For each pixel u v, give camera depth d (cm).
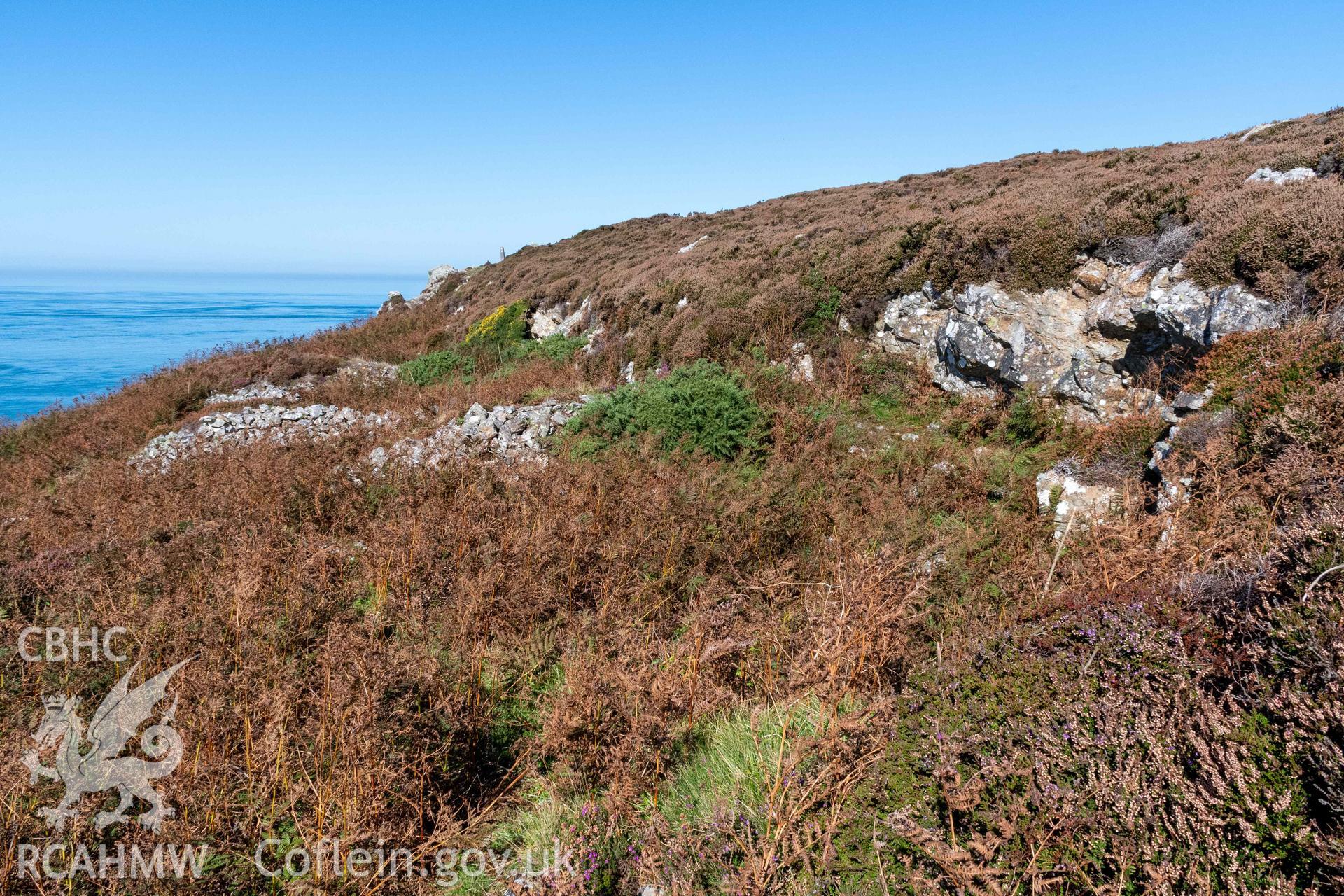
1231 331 886
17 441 1708
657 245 2784
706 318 1556
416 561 679
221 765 383
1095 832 284
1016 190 1596
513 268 3300
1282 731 290
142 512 828
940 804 337
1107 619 404
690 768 437
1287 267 876
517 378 1667
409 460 1043
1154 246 1068
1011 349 1139
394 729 402
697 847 358
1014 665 392
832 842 329
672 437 1071
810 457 1006
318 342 2666
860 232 1633
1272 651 324
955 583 602
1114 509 720
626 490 833
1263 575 394
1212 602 400
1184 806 280
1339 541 367
